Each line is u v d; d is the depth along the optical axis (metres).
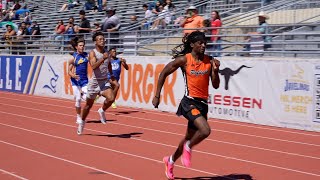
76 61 11.30
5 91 22.83
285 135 10.67
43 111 14.76
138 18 21.83
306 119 11.33
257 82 12.36
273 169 7.21
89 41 19.47
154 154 8.10
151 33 18.11
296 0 15.91
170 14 18.47
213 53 14.62
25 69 21.56
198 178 6.51
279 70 11.88
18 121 12.23
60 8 29.50
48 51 21.14
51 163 7.29
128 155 7.99
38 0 31.58
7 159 7.55
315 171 7.13
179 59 5.91
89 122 12.26
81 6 27.25
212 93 13.54
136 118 13.27
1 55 23.19
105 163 7.34
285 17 15.73
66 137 9.74
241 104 12.75
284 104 11.78
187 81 5.92
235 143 9.52
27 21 26.39
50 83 20.08
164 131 10.86
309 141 9.93
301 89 11.41
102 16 24.00
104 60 9.50
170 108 14.68
